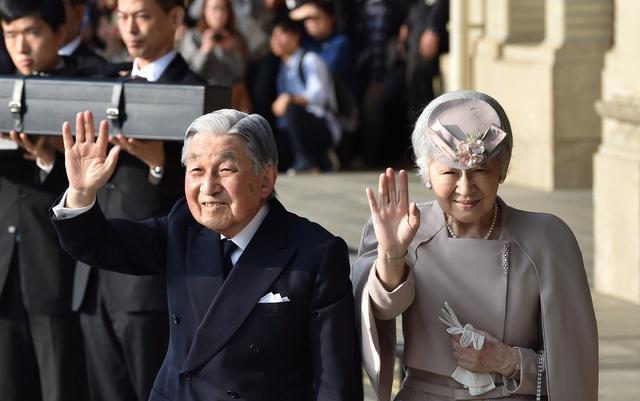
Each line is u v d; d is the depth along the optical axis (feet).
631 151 79.66
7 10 52.75
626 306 78.64
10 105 49.37
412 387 38.06
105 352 51.01
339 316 36.47
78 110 49.06
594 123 119.44
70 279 52.19
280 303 36.29
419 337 37.45
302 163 133.59
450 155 35.55
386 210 35.68
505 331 37.09
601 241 82.12
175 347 37.27
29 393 53.16
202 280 36.96
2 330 52.49
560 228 37.65
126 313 49.85
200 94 48.37
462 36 104.83
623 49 82.74
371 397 60.13
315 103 133.18
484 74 128.88
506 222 37.65
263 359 36.35
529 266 37.17
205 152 35.91
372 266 37.22
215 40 122.93
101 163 37.55
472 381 36.96
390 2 137.69
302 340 36.81
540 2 126.11
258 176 36.32
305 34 135.13
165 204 50.34
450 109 36.40
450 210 36.47
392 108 136.98
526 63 122.11
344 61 134.72
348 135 136.67
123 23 51.88
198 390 36.60
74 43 60.34
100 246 38.09
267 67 134.21
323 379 36.11
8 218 52.08
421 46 133.90
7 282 52.26
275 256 36.58
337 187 123.24
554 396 36.68
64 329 52.42
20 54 53.11
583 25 118.32
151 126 48.55
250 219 37.01
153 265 38.65
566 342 36.81
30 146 50.52
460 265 37.27
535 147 121.60
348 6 138.72
